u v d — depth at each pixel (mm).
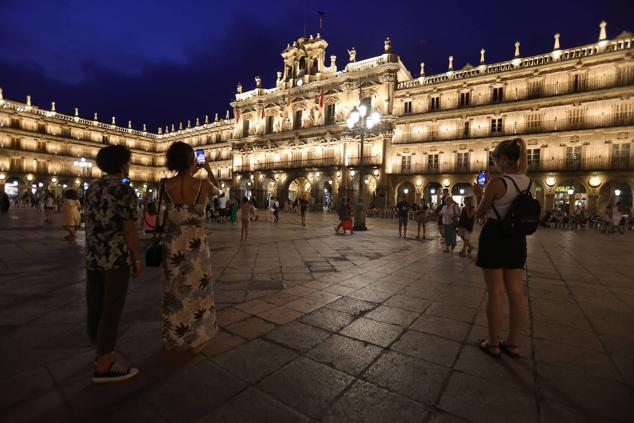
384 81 34844
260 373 2611
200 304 2928
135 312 3914
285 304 4328
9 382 2416
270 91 44688
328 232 14430
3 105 45844
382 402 2275
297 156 41094
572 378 2613
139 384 2430
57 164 50406
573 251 10203
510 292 2945
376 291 5023
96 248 2459
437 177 32375
